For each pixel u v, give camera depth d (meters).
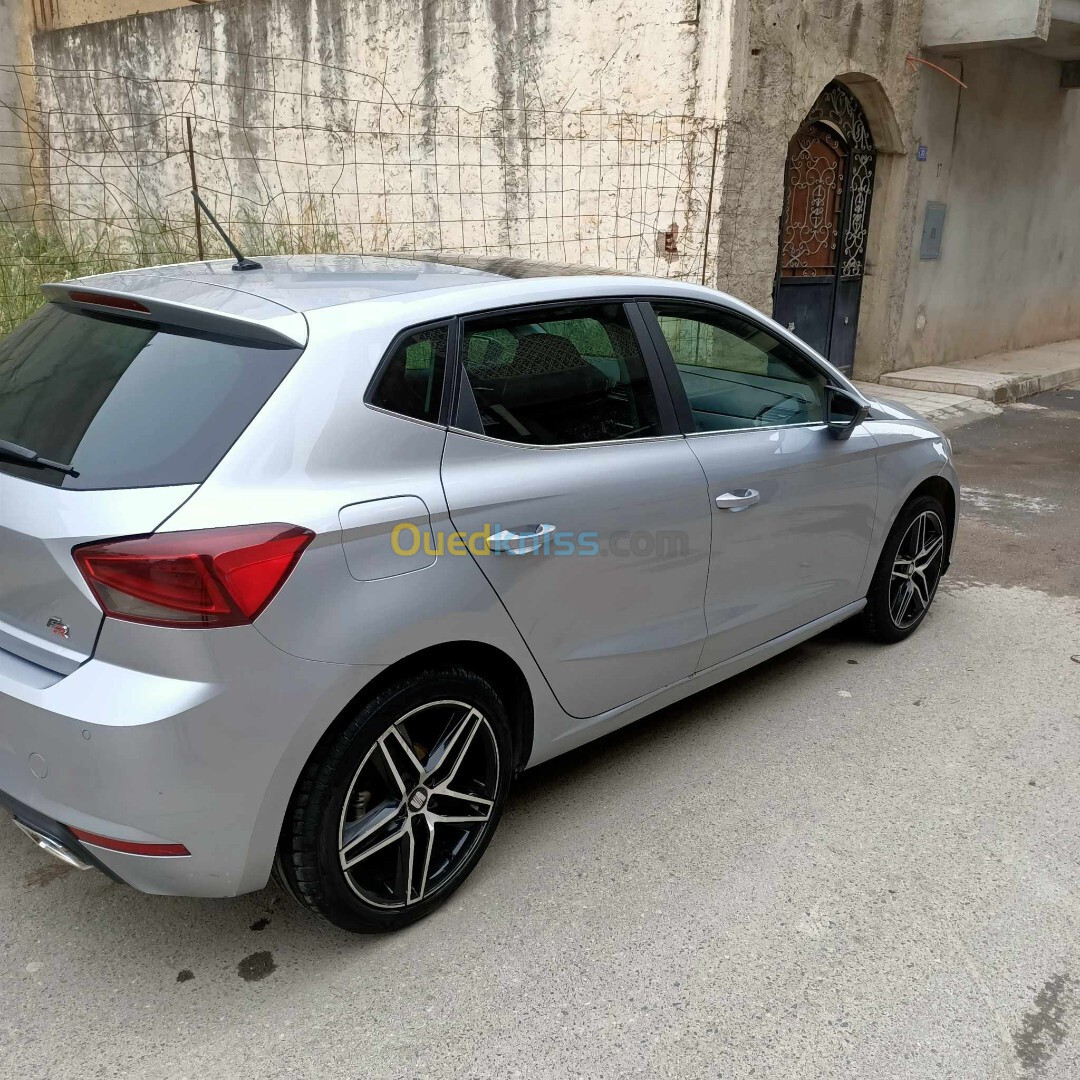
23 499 2.17
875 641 4.48
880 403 4.43
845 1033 2.29
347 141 9.54
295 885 2.34
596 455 2.85
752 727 3.71
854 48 8.55
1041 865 2.93
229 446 2.15
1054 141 12.53
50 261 6.72
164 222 8.55
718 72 7.18
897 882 2.84
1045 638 4.61
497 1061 2.19
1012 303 12.80
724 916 2.67
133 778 2.02
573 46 7.84
